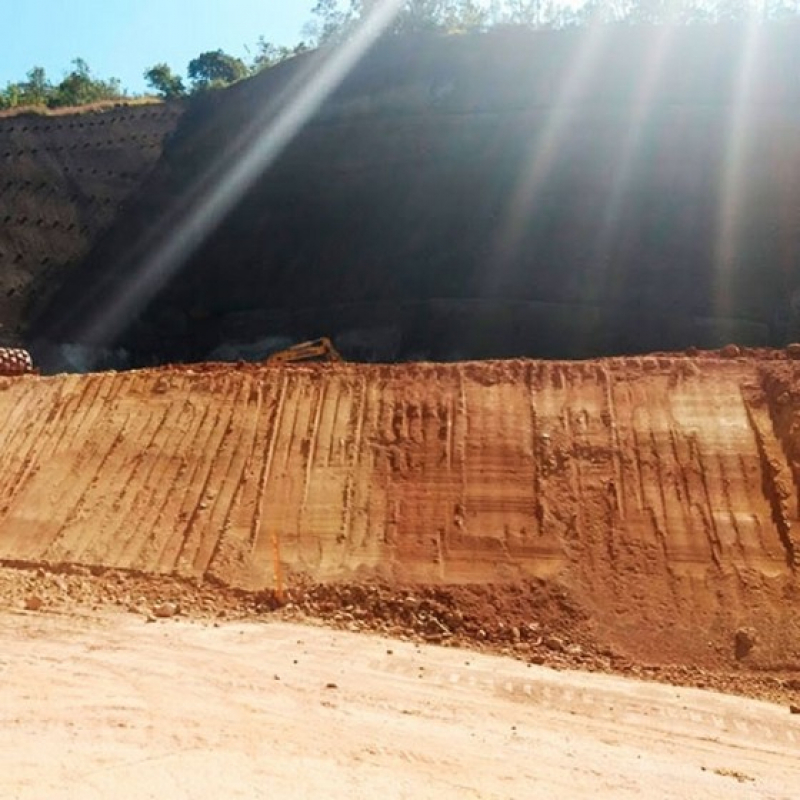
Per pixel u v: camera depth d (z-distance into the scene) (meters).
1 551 14.28
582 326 30.23
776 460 12.84
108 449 15.68
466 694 9.25
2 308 37.59
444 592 12.01
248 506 14.04
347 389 15.70
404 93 35.22
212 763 6.21
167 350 36.22
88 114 42.72
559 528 12.73
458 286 32.31
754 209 29.89
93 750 6.30
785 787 7.18
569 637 11.23
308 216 36.03
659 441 13.54
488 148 33.81
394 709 8.55
